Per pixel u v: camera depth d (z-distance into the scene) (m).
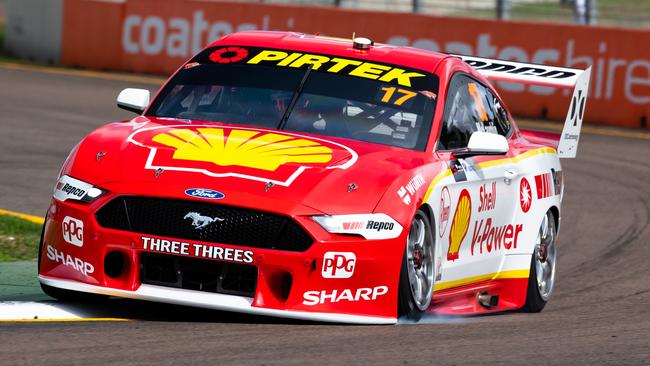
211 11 78.62
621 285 32.25
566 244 38.84
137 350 18.08
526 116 69.19
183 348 18.41
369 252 20.75
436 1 76.50
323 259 20.38
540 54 69.75
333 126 23.88
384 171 21.86
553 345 21.05
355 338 19.98
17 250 29.53
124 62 81.31
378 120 24.11
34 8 84.69
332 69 25.36
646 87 67.31
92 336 19.03
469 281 25.42
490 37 71.12
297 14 76.31
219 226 20.34
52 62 83.94
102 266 20.73
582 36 68.75
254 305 20.28
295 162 21.53
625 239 39.91
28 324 19.89
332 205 20.69
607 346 21.36
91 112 61.53
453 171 23.97
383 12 74.06
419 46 73.12
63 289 22.19
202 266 20.48
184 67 26.00
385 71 25.48
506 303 27.61
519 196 27.55
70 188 21.38
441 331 21.59
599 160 55.94
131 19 81.12
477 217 25.16
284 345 19.05
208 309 22.52
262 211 20.28
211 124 23.61
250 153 21.62
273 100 24.52
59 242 21.28
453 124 25.30
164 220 20.48
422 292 22.77
